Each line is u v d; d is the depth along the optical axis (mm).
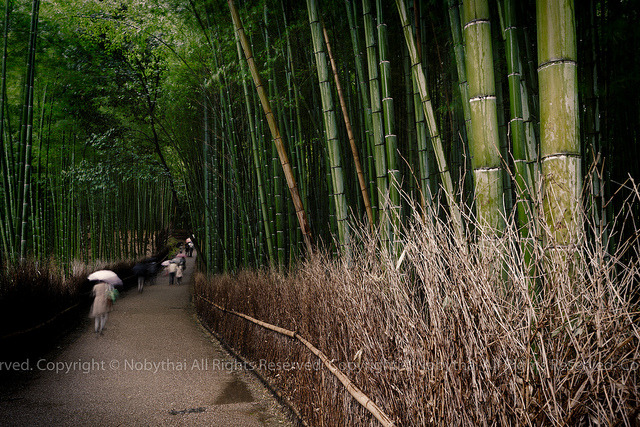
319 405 2855
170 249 24812
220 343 6438
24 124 6219
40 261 6848
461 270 1318
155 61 9555
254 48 5723
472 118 1805
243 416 3510
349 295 2273
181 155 9562
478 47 1761
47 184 9172
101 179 10195
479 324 1247
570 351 1165
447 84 3779
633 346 1052
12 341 4789
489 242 1313
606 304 1118
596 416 1038
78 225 10930
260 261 6047
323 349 2811
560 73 1427
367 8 3000
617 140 3084
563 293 1085
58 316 6352
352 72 4773
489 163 1751
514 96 1934
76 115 9398
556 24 1438
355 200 4484
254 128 5418
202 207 10844
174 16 7113
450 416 1331
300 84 5000
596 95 2713
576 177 1397
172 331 7215
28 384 4270
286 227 5633
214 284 7520
